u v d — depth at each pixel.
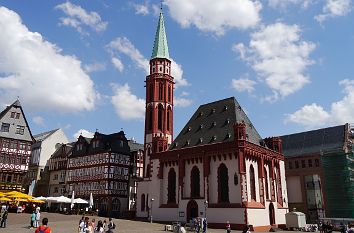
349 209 70.06
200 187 55.50
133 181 83.94
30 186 87.56
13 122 72.94
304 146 86.50
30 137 74.62
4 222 38.62
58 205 86.94
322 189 76.31
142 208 68.12
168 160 61.88
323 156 77.19
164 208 59.94
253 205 50.69
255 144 55.50
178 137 66.75
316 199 79.19
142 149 87.50
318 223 64.38
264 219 52.91
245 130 55.31
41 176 94.94
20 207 61.53
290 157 84.19
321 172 77.69
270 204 56.75
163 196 61.62
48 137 98.62
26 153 73.25
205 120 64.44
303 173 80.69
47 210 81.81
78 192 84.81
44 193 93.81
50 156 97.94
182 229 39.16
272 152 61.25
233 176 51.81
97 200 79.50
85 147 88.06
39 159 95.62
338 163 74.25
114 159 81.06
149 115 76.56
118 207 79.06
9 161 70.38
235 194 50.88
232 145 52.66
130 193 82.31
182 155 59.50
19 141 72.75
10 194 53.38
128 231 40.28
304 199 79.12
